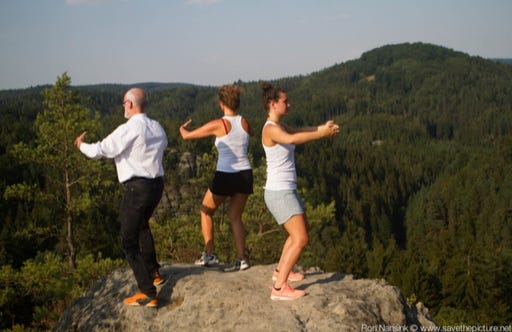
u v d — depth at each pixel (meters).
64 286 13.16
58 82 15.25
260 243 14.86
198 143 88.62
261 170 14.61
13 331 11.72
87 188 16.28
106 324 4.80
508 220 70.06
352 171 123.38
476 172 97.00
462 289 33.12
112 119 128.12
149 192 4.49
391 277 34.94
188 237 13.59
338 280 5.04
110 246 37.00
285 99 4.33
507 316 31.11
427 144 166.38
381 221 87.44
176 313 4.52
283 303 4.40
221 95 5.00
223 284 4.75
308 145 135.38
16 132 86.81
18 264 37.12
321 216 15.20
